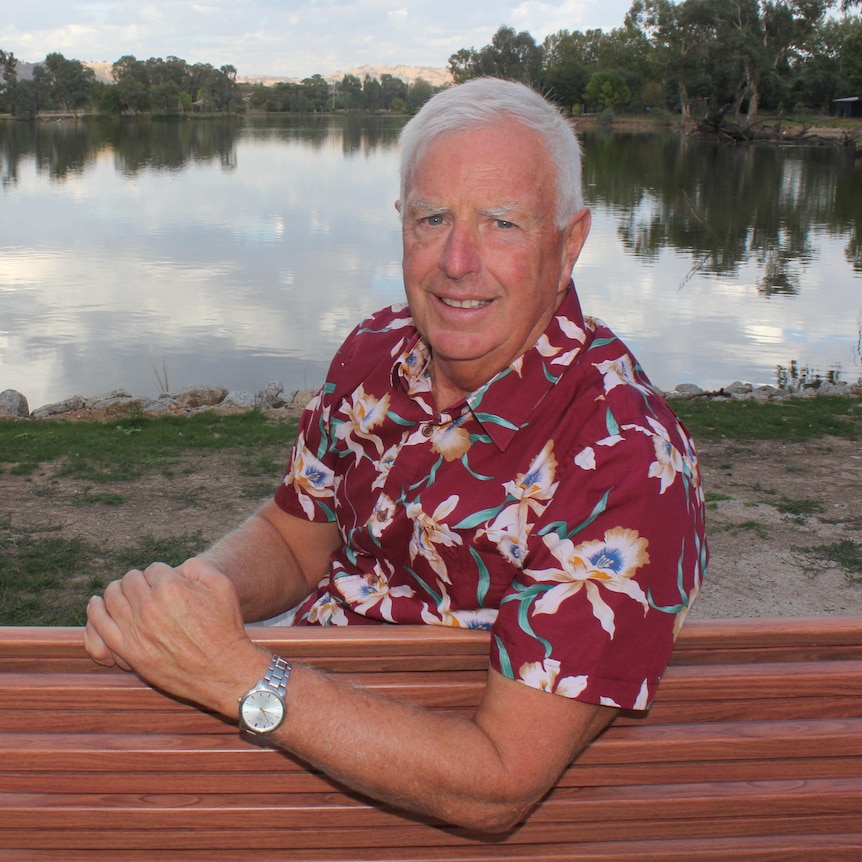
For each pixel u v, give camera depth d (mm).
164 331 18000
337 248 31734
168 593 1335
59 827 1499
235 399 11172
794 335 17781
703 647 1480
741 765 1489
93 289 22766
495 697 1337
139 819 1501
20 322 18703
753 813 1504
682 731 1476
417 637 1460
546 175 1524
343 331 18234
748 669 1475
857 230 35219
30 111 160875
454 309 1547
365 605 1656
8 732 1473
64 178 62375
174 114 173875
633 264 27359
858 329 18234
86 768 1477
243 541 1926
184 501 7141
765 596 5430
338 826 1517
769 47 83438
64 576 5648
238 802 1504
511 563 1474
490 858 1527
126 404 10852
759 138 84562
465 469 1504
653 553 1320
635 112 118438
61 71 170000
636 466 1335
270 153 93562
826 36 90188
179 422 10070
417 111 1617
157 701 1465
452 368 1603
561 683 1296
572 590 1321
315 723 1319
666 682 1453
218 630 1336
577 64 114812
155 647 1337
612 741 1474
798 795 1491
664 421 1434
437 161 1531
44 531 6402
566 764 1348
